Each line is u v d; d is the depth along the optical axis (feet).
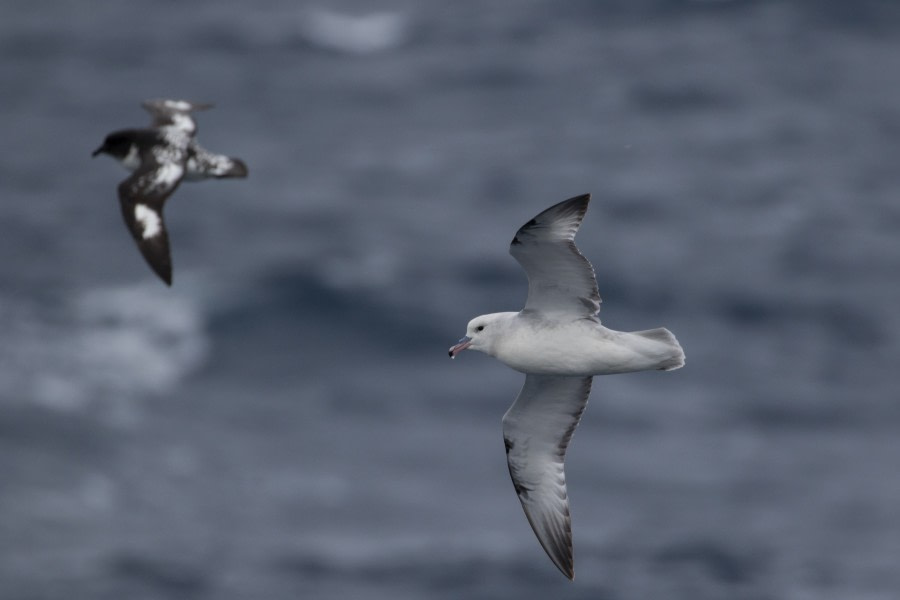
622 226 143.84
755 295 126.41
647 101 191.62
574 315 46.93
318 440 102.53
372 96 202.80
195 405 107.04
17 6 252.83
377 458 100.53
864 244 137.49
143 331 118.21
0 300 121.19
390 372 113.70
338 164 171.22
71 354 112.68
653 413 107.86
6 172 167.32
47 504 90.12
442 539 89.45
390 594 82.74
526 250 44.47
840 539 90.43
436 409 108.17
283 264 132.16
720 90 193.47
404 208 152.15
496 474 98.63
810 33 215.92
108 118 196.65
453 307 124.36
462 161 170.81
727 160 165.58
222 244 138.51
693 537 90.43
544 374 48.26
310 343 117.91
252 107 201.16
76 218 148.77
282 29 237.25
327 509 93.04
